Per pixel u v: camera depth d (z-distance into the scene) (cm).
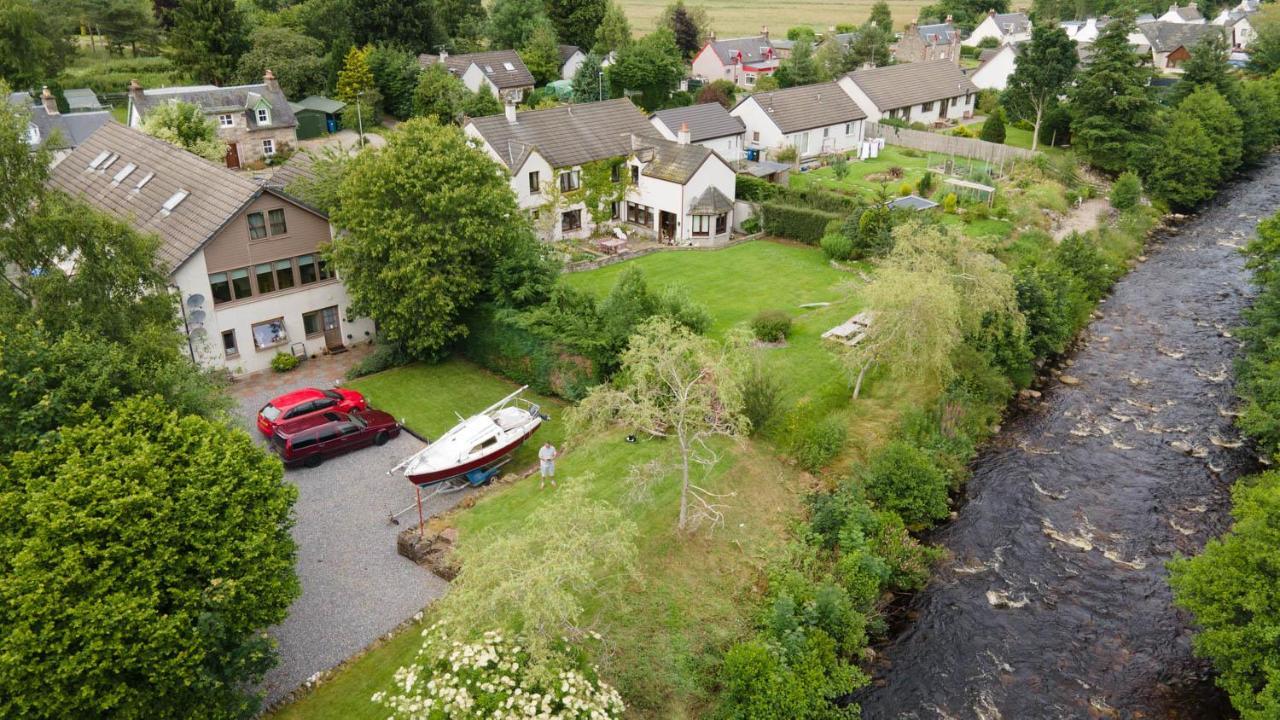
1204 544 3303
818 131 8331
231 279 4069
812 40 13338
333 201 4284
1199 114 8044
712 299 5116
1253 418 3750
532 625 1992
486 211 4200
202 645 1947
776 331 4500
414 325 4206
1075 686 2664
